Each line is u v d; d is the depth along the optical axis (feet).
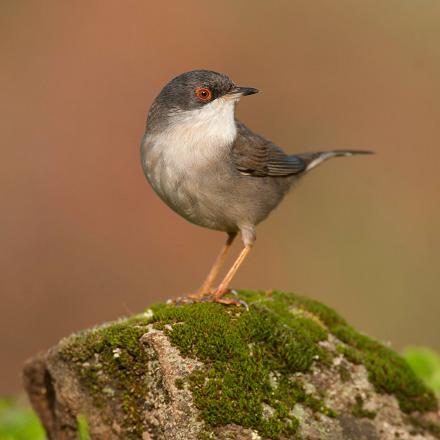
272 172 25.40
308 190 57.00
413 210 55.11
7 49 54.95
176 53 55.67
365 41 60.34
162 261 49.34
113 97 53.31
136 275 48.96
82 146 51.47
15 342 46.34
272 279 53.16
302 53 59.21
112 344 19.43
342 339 22.48
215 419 18.34
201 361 18.89
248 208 23.94
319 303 24.14
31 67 54.13
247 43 58.18
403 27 62.34
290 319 21.90
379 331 50.16
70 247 49.19
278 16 60.03
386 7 63.77
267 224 55.77
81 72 53.93
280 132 56.39
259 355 19.60
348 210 55.83
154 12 56.08
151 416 19.06
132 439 19.35
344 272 53.21
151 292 48.39
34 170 50.65
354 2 62.75
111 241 49.26
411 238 54.19
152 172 23.61
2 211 49.03
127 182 50.85
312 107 57.47
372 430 20.15
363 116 57.26
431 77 58.75
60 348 20.25
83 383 19.98
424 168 55.98
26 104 52.70
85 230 49.26
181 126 23.36
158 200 50.78
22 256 47.93
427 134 56.49
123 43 55.42
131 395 19.40
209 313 20.12
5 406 27.27
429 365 26.78
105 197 50.06
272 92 57.31
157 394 18.95
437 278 52.34
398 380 21.42
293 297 24.20
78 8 56.24
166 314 20.02
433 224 54.39
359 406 20.42
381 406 20.74
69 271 48.39
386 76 58.90
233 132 24.21
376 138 57.31
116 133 52.06
